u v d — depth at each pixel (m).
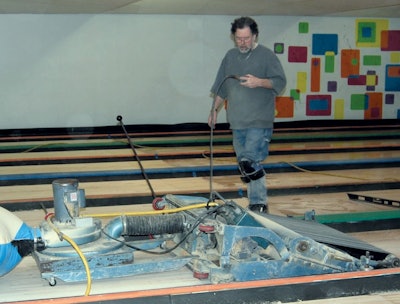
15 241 2.66
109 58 9.63
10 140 8.80
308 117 10.64
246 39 3.91
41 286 2.79
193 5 8.72
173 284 2.82
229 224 2.98
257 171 4.08
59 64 9.45
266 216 3.29
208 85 10.09
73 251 2.68
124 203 5.02
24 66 9.30
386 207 4.76
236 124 4.12
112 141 8.55
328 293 2.70
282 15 10.13
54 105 9.52
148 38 9.74
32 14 9.20
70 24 9.40
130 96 9.80
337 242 2.93
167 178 6.08
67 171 6.06
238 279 2.69
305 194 5.42
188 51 9.93
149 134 9.49
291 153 7.68
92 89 9.62
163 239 3.11
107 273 2.68
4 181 5.74
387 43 10.79
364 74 10.77
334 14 10.09
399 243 3.87
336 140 9.03
